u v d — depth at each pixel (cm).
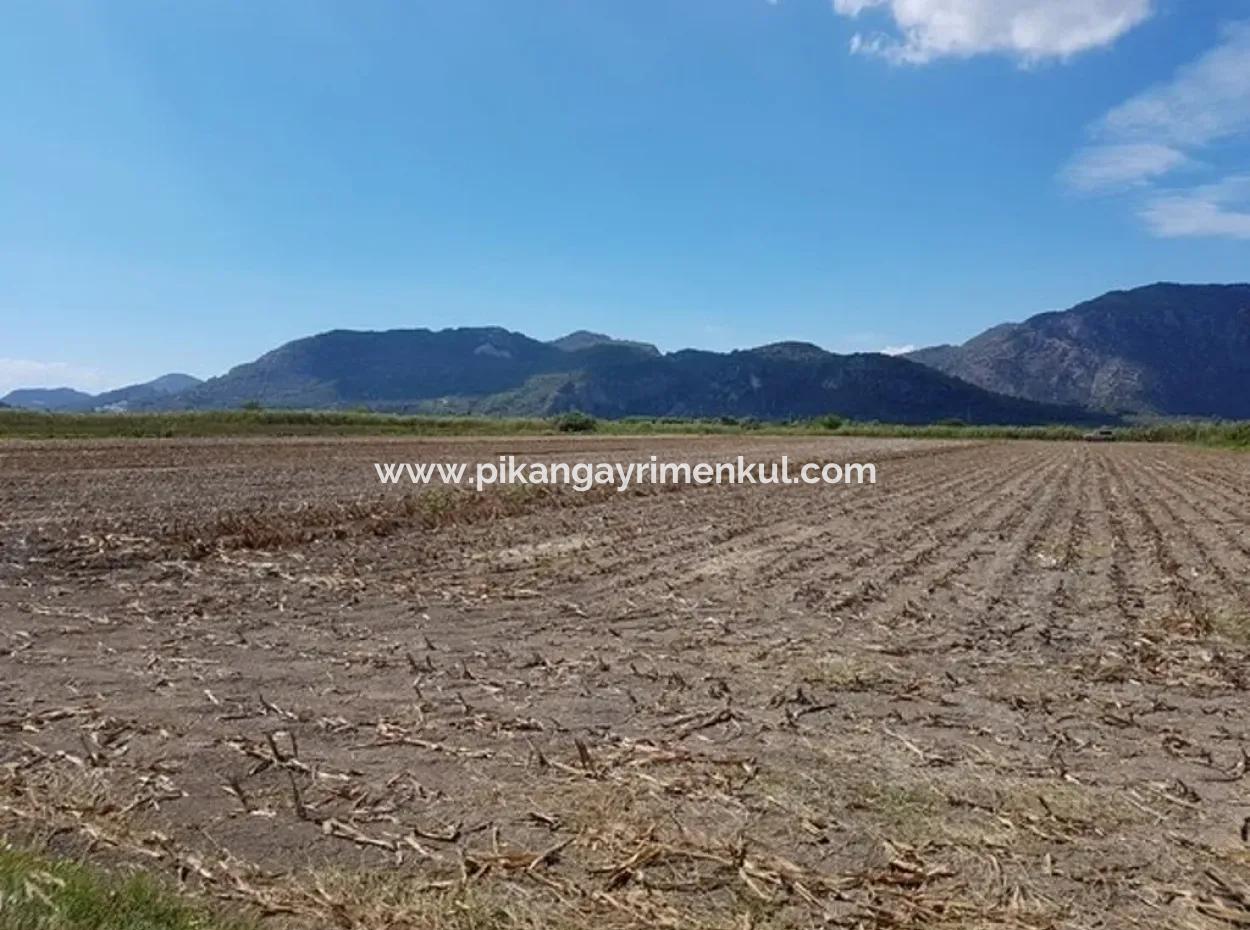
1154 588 1107
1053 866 423
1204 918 384
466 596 995
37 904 345
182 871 409
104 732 567
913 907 388
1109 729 608
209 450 3288
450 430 6291
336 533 1391
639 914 380
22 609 887
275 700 636
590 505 1916
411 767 523
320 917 376
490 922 374
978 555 1354
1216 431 7775
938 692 681
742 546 1387
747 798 487
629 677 705
